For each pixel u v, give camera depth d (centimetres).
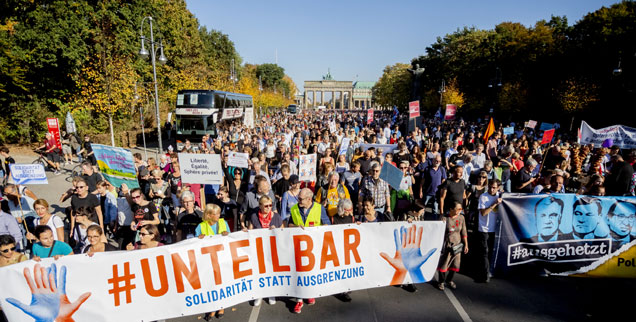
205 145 1586
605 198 588
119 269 436
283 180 804
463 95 5138
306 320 496
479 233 597
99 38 2225
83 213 531
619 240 587
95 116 2670
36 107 2319
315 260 504
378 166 675
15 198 646
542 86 4056
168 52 3500
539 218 591
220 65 5972
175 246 456
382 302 544
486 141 1307
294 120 4038
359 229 521
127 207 647
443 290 579
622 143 1080
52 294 413
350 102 15588
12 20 2186
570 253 594
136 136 2772
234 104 2855
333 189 668
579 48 3491
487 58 4962
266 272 497
